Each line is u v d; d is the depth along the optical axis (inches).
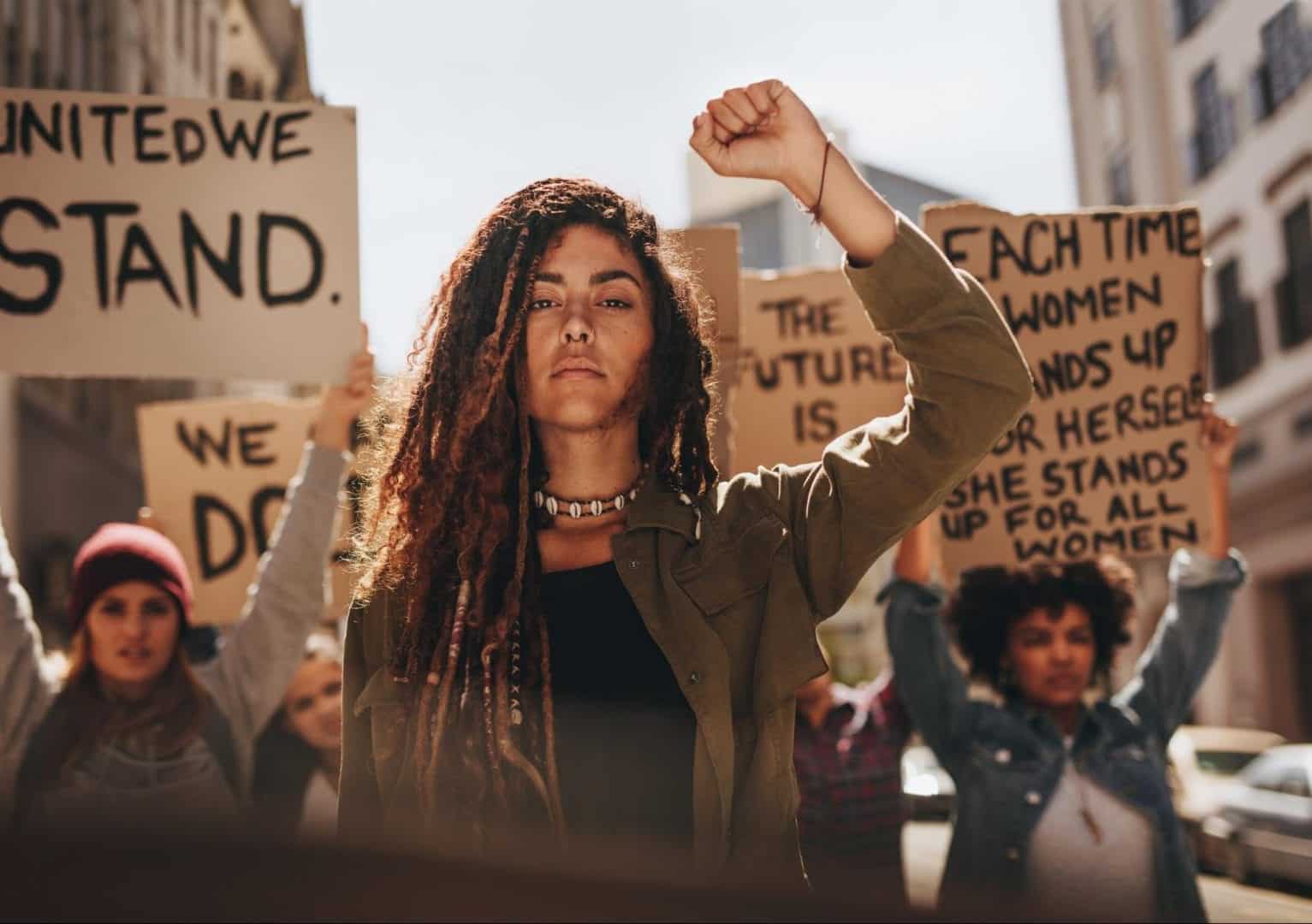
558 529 66.8
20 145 131.3
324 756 179.2
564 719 61.4
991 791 132.7
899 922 29.7
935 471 62.8
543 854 27.2
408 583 66.3
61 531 881.5
